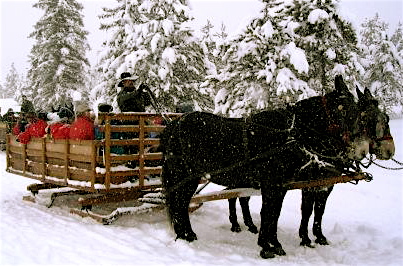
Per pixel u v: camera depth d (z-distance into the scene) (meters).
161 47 16.12
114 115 6.63
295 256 5.74
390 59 37.03
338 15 12.15
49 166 7.85
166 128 6.65
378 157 5.29
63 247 5.45
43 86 29.16
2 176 12.95
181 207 6.41
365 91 5.41
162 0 16.19
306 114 5.66
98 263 4.90
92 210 7.70
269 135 5.59
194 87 16.86
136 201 8.53
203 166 6.24
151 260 5.12
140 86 7.86
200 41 16.89
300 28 12.58
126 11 16.98
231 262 5.30
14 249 5.27
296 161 5.52
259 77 12.54
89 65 30.28
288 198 10.20
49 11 29.58
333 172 6.02
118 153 6.96
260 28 12.76
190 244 6.00
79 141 6.98
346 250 6.14
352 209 9.16
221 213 8.33
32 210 7.85
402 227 7.68
